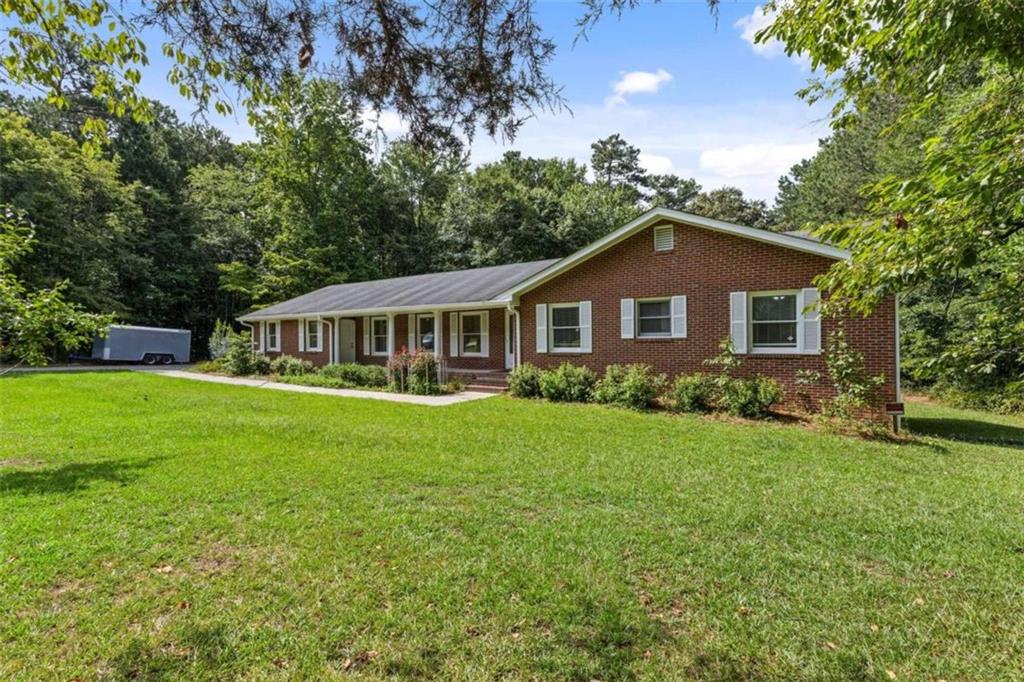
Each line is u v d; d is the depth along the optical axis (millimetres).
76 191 25906
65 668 2645
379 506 4977
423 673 2641
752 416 9961
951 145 3482
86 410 10938
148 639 2875
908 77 3850
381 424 9305
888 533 4379
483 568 3705
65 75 3990
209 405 11859
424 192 34219
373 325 20062
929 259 3248
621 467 6398
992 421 11070
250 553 3943
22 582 3449
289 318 21219
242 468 6258
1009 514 4863
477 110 3336
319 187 30359
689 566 3764
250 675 2621
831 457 7031
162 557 3855
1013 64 2986
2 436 8164
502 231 31516
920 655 2771
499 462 6605
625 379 11578
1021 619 3094
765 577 3611
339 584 3479
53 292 6926
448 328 17844
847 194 21094
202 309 35031
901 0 3197
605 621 3064
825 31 3754
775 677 2617
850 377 9305
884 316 9344
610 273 12680
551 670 2658
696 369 11508
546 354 13734
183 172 35469
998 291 3549
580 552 3973
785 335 10539
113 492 5312
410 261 33750
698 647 2838
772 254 10594
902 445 7891
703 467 6430
